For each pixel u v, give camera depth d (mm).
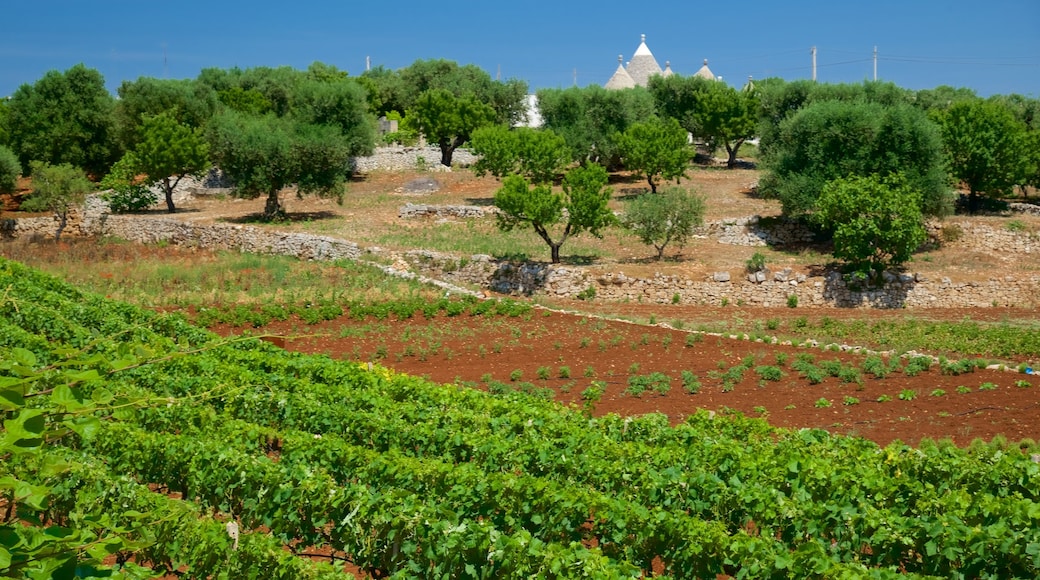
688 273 30109
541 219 30234
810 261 32625
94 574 3969
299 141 39500
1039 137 45250
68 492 8836
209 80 63219
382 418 12195
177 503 7879
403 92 68438
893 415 14906
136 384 13656
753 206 41688
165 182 42844
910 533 8000
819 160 35562
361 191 47656
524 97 63312
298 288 28312
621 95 50750
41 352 15359
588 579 7238
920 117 35031
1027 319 26312
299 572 7539
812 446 11375
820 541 8359
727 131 52812
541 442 10922
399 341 22844
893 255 29797
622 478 9938
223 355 16094
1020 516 7961
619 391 17453
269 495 9250
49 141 48156
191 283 28922
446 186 48219
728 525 9078
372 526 8453
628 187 46750
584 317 25047
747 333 23469
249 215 40938
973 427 13914
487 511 9078
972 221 36938
